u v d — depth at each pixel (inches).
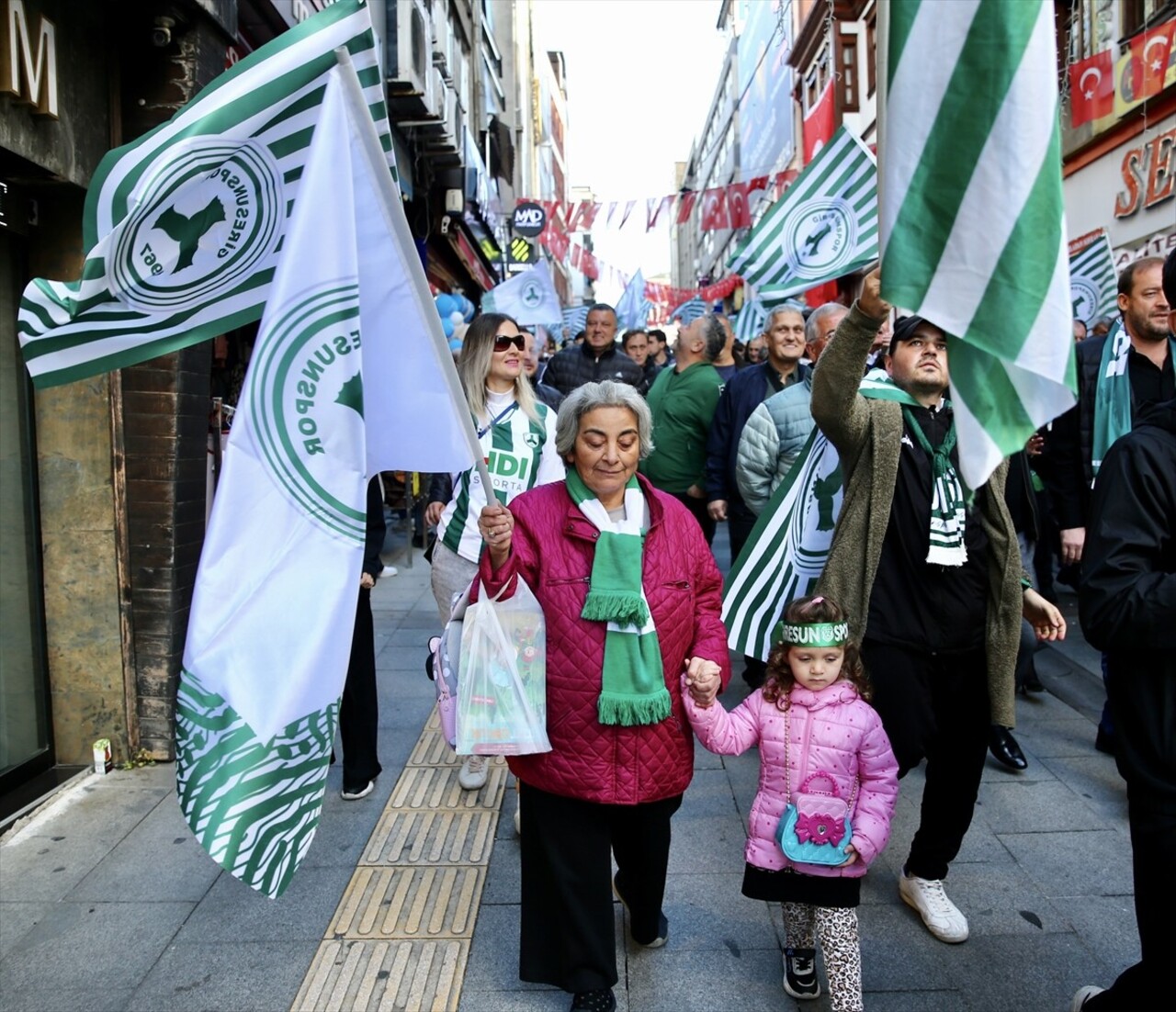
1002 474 110.9
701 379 232.7
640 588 99.3
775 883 103.3
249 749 84.0
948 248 72.1
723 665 103.2
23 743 166.9
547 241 489.1
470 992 111.0
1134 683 82.4
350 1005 109.0
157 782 168.2
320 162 89.2
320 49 88.6
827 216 238.2
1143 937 84.0
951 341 76.3
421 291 94.0
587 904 102.1
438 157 490.0
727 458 212.1
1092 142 424.2
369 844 145.3
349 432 88.8
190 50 167.0
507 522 99.0
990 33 70.4
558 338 568.1
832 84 798.5
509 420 149.5
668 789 102.3
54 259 165.6
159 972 115.4
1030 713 193.8
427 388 96.1
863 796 102.9
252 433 86.2
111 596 172.4
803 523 129.5
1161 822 80.8
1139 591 77.4
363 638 157.9
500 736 99.7
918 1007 106.4
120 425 169.9
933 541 108.7
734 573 135.4
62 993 111.6
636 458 101.6
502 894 131.1
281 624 86.0
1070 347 69.6
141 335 96.9
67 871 139.1
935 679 114.7
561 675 100.0
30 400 167.5
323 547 88.0
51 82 146.0
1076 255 291.6
